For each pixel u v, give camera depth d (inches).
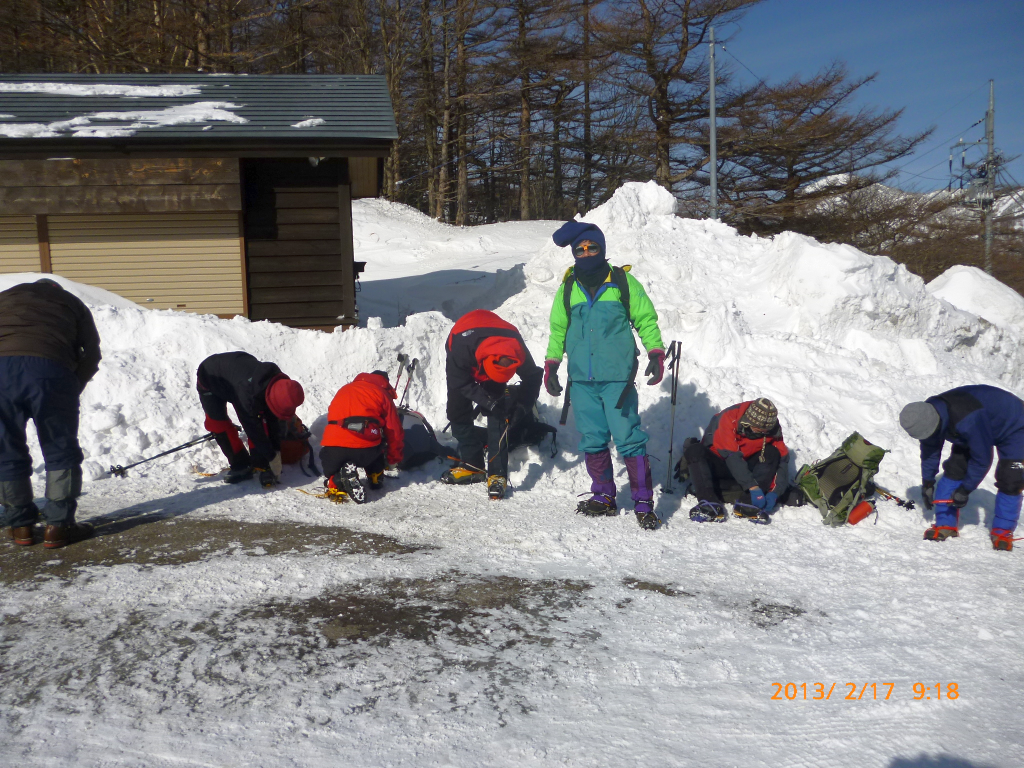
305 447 219.8
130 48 915.4
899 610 136.9
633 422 180.1
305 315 370.9
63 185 328.5
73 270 348.5
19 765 85.3
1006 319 382.9
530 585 143.8
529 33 1227.9
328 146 346.0
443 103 1280.8
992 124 1223.5
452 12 1222.9
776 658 117.9
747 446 195.2
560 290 185.8
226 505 187.2
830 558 165.0
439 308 442.6
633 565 156.5
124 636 118.0
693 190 1210.6
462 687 106.0
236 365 194.4
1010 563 163.0
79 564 147.1
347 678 107.3
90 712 96.7
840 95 1091.3
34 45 893.2
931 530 179.8
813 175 1160.8
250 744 91.0
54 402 152.7
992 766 90.7
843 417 252.2
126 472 207.9
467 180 1430.9
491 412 200.4
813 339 312.2
